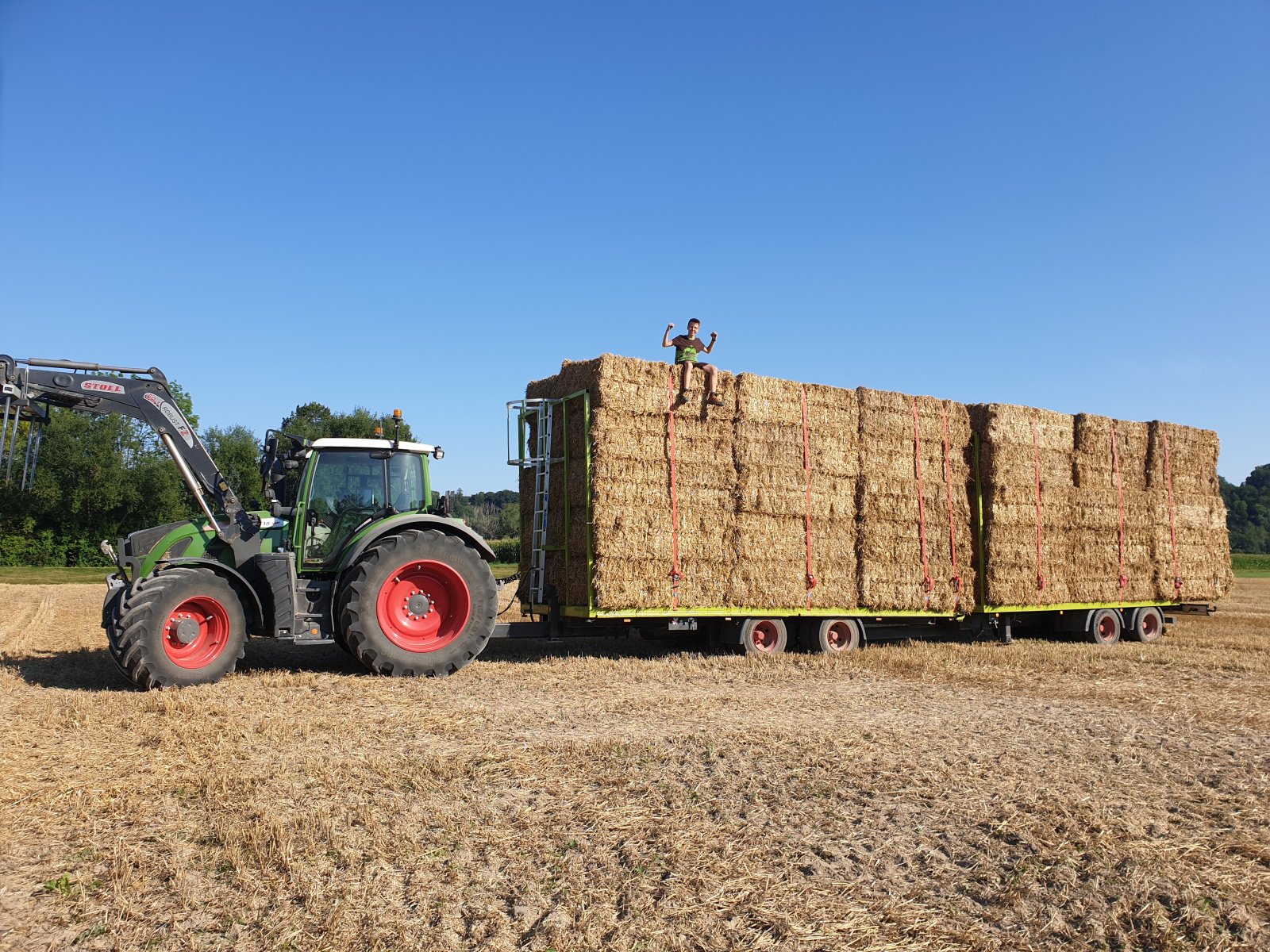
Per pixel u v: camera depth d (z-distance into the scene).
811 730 6.83
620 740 6.38
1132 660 11.37
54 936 3.41
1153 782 5.63
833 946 3.42
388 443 10.20
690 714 7.44
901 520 12.21
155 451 45.59
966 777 5.62
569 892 3.82
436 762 5.64
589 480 10.14
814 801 5.08
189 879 3.89
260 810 4.68
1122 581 14.40
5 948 3.30
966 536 12.88
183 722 6.73
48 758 5.73
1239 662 11.10
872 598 11.86
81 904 3.66
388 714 7.17
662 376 10.55
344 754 5.91
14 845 4.27
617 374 10.23
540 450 11.27
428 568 9.42
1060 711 7.89
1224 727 7.34
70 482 42.59
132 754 5.84
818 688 8.91
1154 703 8.34
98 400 9.02
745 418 11.02
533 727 6.82
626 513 10.20
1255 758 6.26
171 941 3.38
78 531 43.19
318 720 6.88
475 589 9.55
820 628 11.65
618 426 10.21
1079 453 14.06
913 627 12.91
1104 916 3.72
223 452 48.06
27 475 8.98
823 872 4.09
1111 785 5.52
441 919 3.55
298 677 8.88
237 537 9.43
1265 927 3.64
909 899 3.85
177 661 8.42
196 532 9.45
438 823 4.59
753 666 10.25
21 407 8.68
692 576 10.59
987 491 13.09
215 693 7.98
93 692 8.07
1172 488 15.31
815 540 11.52
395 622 9.30
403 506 10.27
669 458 10.52
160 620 8.21
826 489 11.64
